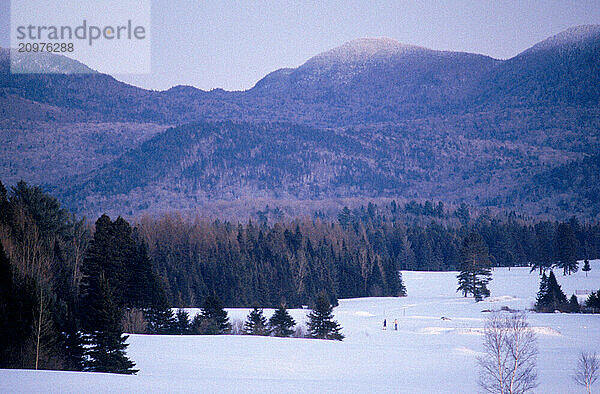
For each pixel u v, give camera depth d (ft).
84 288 632.79
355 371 455.22
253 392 343.67
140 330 628.28
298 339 596.70
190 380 372.17
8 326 387.34
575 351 565.94
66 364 405.80
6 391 298.35
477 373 453.58
